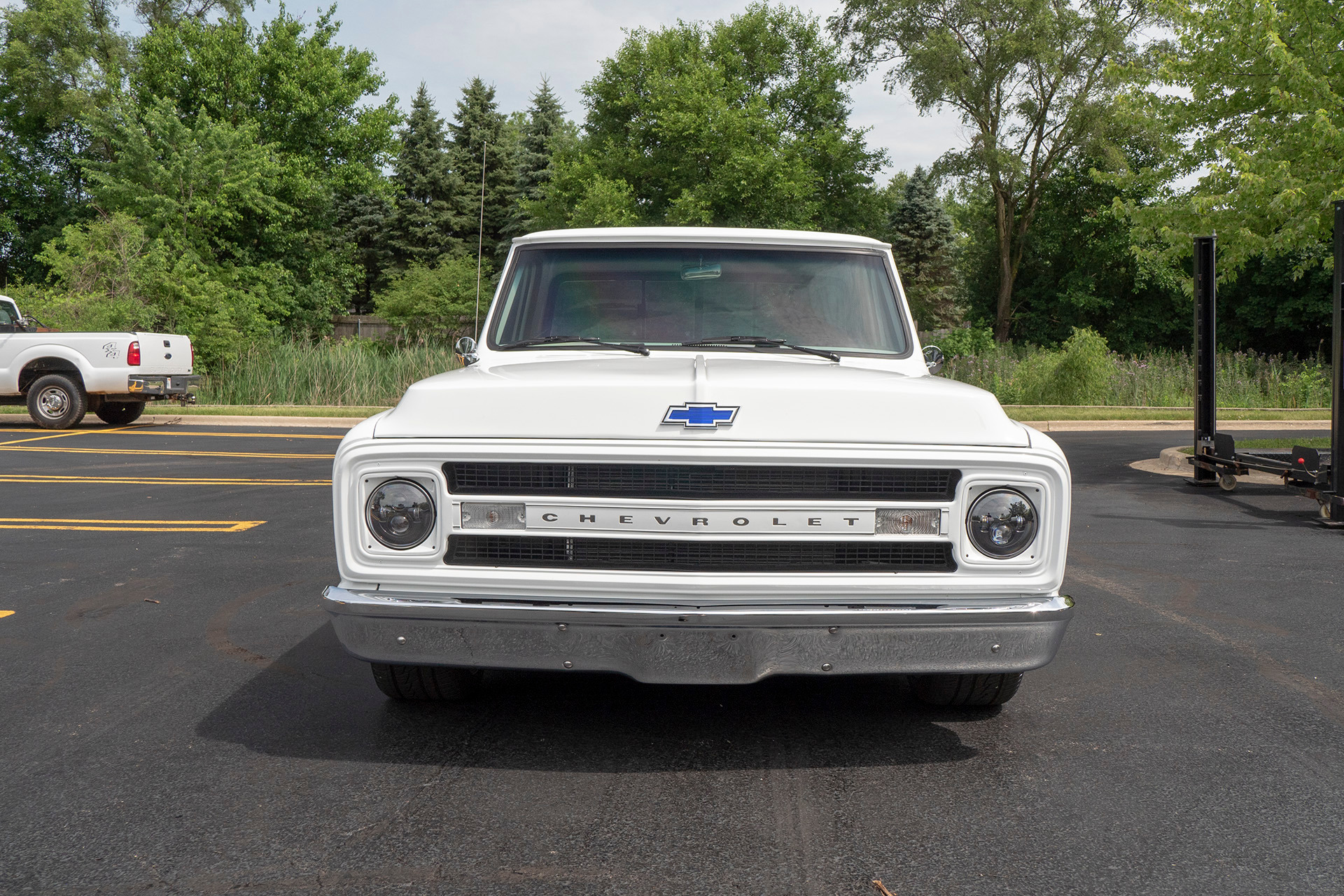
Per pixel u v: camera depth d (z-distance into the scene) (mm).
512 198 65812
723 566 3430
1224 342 42906
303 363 24859
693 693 4562
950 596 3463
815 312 4707
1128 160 44312
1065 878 2918
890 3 44375
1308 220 12523
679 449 3373
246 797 3449
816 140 51000
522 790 3506
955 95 45094
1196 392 11906
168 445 15828
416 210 65750
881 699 4496
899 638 3428
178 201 36594
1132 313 47875
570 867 2967
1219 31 13797
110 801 3420
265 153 38594
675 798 3443
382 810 3344
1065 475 3459
